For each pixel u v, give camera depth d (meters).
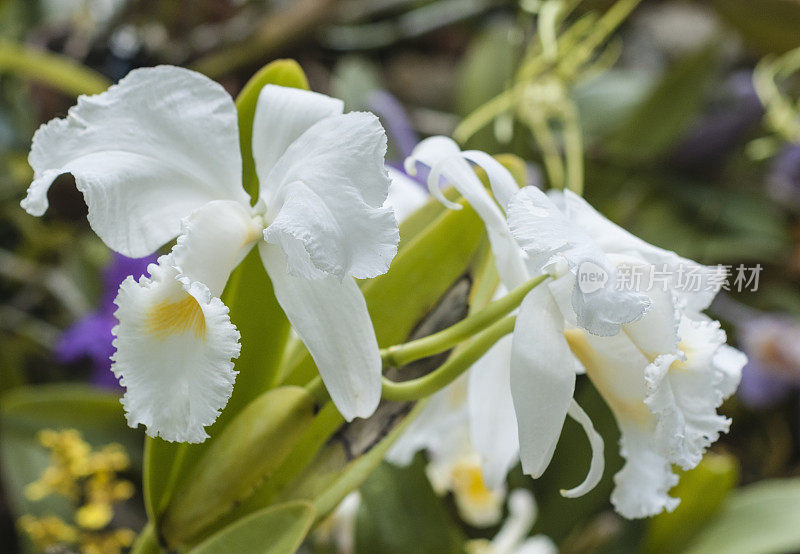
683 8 1.94
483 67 1.35
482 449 0.70
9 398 1.01
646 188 1.44
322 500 0.67
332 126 0.61
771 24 1.26
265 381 0.67
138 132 0.62
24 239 1.41
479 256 0.67
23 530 0.97
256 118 0.63
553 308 0.63
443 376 0.64
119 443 1.06
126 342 0.61
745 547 0.95
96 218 0.61
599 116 1.48
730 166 1.50
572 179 1.19
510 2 1.58
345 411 0.62
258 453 0.65
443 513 0.87
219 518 0.67
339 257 0.59
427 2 1.62
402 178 0.74
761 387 1.32
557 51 1.23
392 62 1.76
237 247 0.62
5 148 1.40
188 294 0.62
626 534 1.00
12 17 1.54
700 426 0.63
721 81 1.56
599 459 0.63
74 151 0.61
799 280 1.48
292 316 0.62
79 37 1.40
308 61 1.55
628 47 1.87
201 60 1.40
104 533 1.00
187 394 0.61
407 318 0.67
